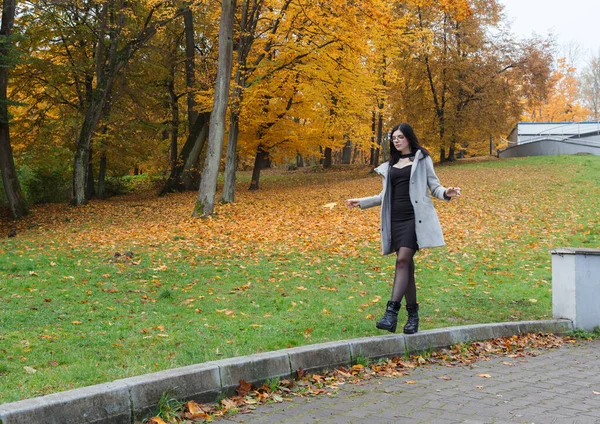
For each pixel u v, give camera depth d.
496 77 36.09
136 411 3.60
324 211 18.58
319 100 23.70
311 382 4.54
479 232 14.05
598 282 7.14
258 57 21.59
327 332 5.91
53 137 29.03
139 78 29.25
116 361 4.71
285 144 29.19
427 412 3.80
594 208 17.52
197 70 28.25
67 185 32.78
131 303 7.37
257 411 3.84
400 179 5.64
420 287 8.75
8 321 6.17
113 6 24.70
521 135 45.91
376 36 19.77
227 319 6.51
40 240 14.55
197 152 29.64
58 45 27.33
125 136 29.05
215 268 9.95
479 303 7.87
